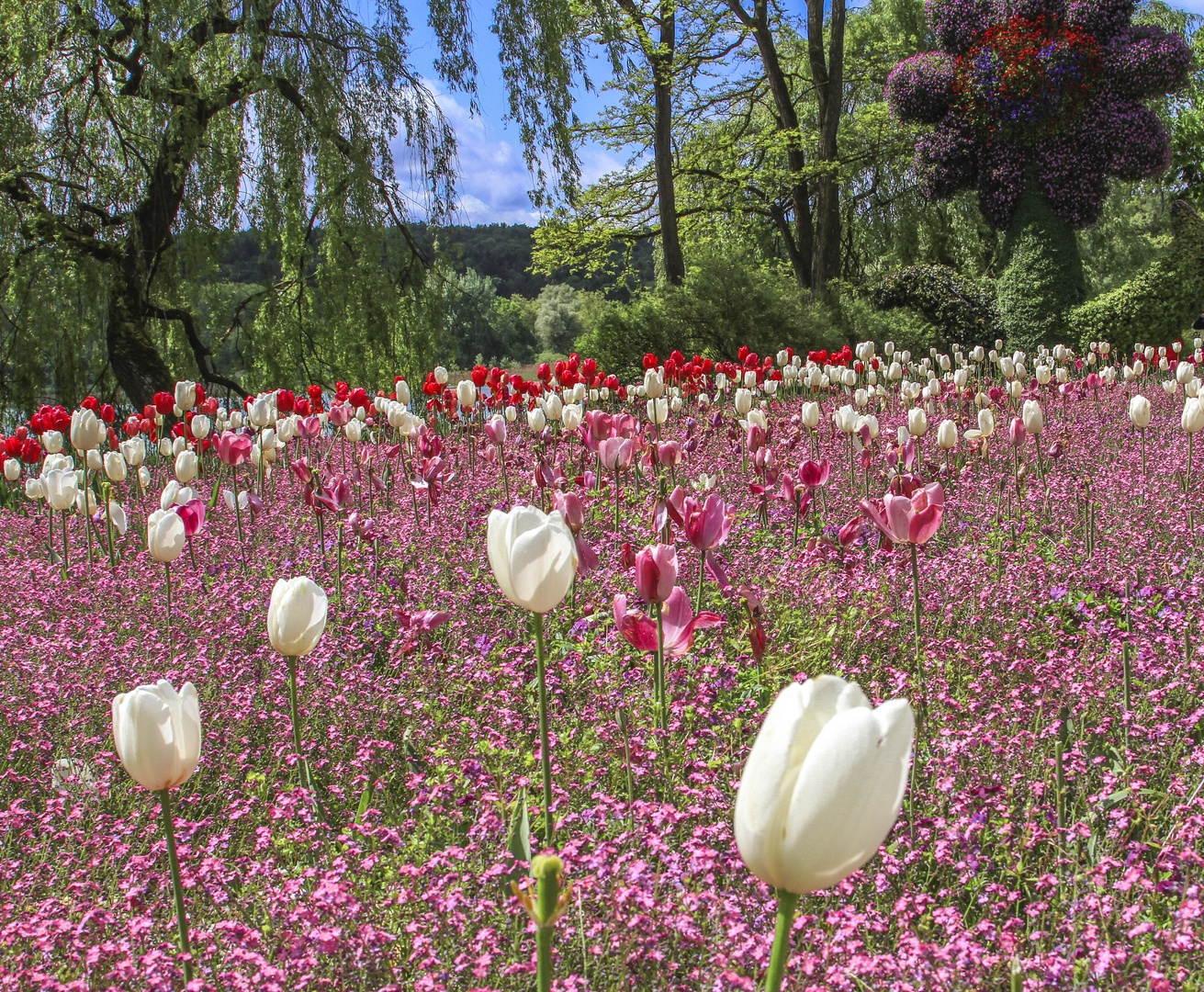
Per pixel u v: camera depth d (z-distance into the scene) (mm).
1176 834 2379
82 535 7121
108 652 3895
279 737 3250
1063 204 22516
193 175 15422
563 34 17109
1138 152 22078
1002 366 10875
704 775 2633
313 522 6336
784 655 3680
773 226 33281
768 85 32250
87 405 8680
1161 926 2102
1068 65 21750
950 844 2396
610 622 4188
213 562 5703
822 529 5734
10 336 15727
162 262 16672
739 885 2186
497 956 1939
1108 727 3029
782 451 7266
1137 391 11875
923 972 1835
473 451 7883
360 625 4340
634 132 30984
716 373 11875
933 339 23672
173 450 7777
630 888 1953
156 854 2479
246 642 4168
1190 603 4293
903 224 31109
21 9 15336
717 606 4336
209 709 3436
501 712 3170
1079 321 22141
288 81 15414
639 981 1899
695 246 30766
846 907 2035
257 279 17359
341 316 16109
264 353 16984
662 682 2971
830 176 26703
